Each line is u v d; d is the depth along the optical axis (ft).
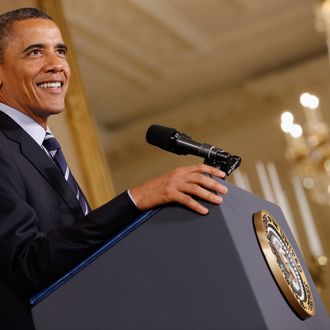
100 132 108.47
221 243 15.92
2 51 19.90
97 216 16.62
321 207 103.50
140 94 102.42
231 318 15.61
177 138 18.12
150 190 16.51
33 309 16.78
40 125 20.03
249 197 18.01
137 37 87.81
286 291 16.57
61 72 19.93
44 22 20.04
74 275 16.69
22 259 16.78
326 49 101.50
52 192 18.67
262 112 106.42
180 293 16.01
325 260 76.54
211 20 88.79
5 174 17.94
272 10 90.02
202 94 106.32
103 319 16.38
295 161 82.99
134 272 16.35
